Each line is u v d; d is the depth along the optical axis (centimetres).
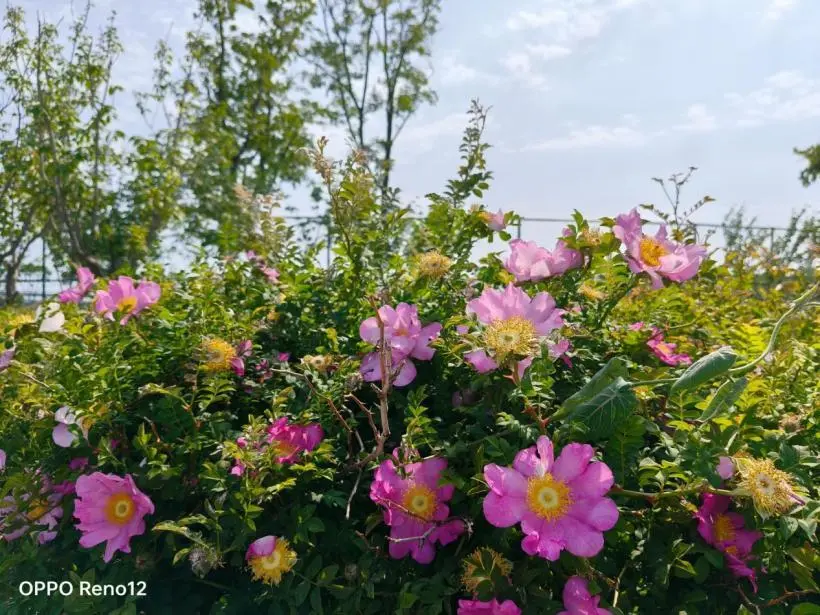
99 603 186
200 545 169
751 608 166
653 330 239
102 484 188
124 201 1220
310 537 185
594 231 215
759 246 457
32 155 1234
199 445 192
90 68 1248
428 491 178
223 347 215
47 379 213
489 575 160
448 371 213
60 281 1212
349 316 248
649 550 167
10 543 217
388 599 178
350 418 201
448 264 243
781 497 155
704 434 177
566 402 168
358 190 249
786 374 230
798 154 1952
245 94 1633
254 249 313
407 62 1800
